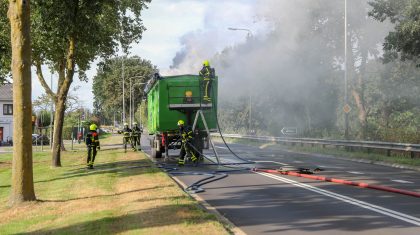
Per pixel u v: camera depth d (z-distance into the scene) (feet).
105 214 29.14
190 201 33.01
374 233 24.77
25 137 35.83
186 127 64.69
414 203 33.53
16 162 35.76
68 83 67.92
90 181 47.52
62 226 26.71
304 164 66.59
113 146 127.03
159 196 35.27
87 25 62.34
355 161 72.49
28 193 35.94
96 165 67.00
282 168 57.52
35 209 32.96
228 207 33.30
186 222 25.89
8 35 68.33
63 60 89.92
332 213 30.27
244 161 70.79
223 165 64.75
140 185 41.91
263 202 35.01
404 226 26.21
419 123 116.16
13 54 35.63
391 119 121.80
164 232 23.72
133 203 32.71
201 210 29.60
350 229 25.76
